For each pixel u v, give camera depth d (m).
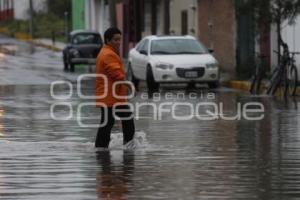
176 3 71.06
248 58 54.16
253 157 22.52
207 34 63.12
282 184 18.61
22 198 17.19
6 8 145.88
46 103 38.84
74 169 20.69
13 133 27.94
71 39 68.75
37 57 85.62
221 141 25.77
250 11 45.31
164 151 23.69
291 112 34.28
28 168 20.84
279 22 44.66
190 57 47.72
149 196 17.38
